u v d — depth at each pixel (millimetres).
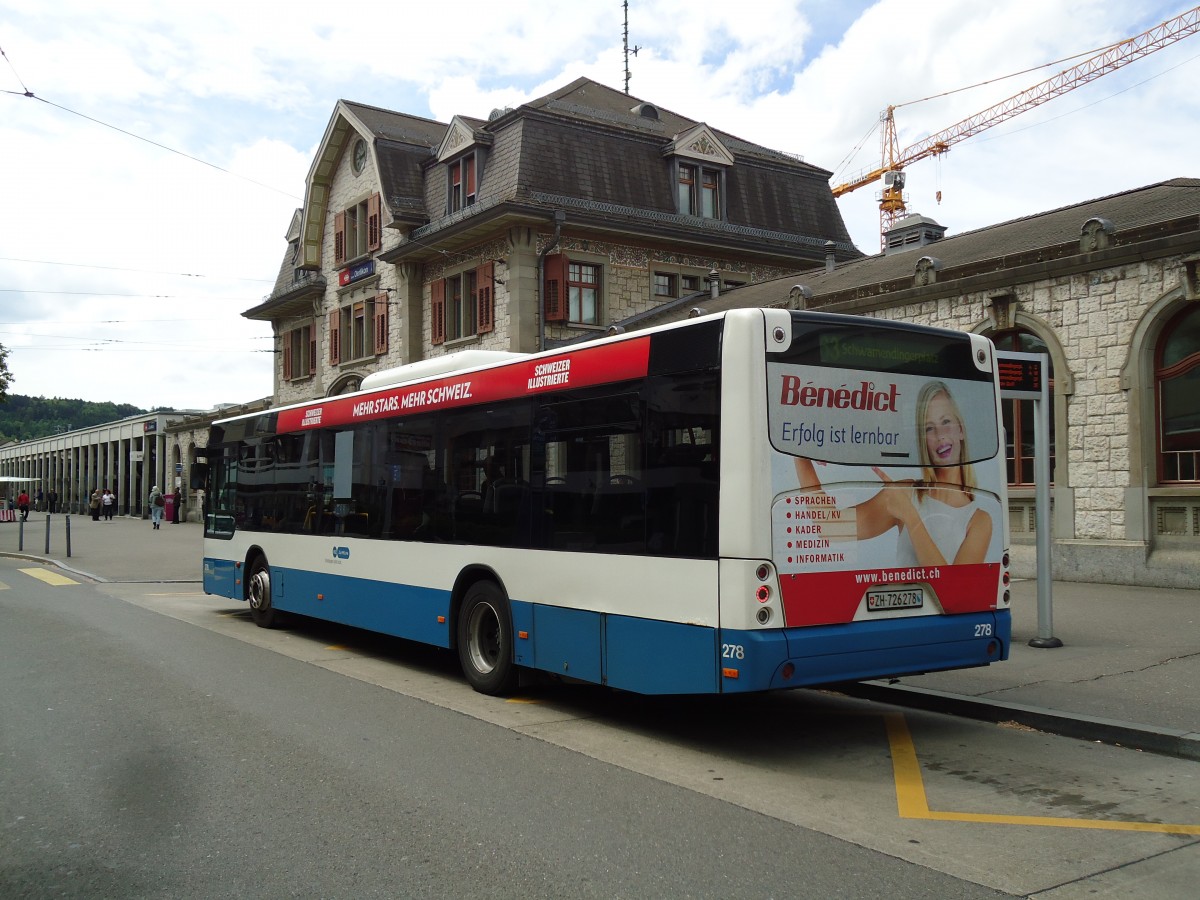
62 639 11633
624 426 7180
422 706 8203
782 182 32781
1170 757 6582
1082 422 14570
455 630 9164
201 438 48344
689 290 30344
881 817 5328
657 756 6660
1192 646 9555
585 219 27000
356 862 4578
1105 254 14141
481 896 4184
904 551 6805
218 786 5785
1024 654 9484
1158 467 13875
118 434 65688
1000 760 6559
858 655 6480
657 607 6754
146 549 27969
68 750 6598
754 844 4863
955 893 4246
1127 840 4949
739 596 6172
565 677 7676
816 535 6402
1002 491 7410
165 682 9047
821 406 6527
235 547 13789
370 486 10633
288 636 12398
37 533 37000
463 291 29219
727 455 6309
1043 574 9844
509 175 27203
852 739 7176
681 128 33312
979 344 7414
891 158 72312
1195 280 13203
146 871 4465
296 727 7320
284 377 40406
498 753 6664
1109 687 8070
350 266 34469
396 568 10008
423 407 9758
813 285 22031
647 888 4285
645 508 6918
